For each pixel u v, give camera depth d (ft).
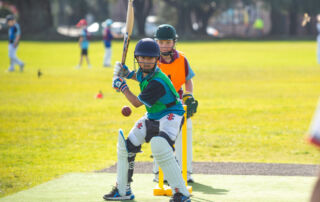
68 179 83.05
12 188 79.61
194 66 327.26
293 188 75.25
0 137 124.06
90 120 147.54
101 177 84.48
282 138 122.21
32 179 85.20
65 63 348.18
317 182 40.09
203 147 112.78
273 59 381.19
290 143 116.67
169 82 64.18
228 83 237.04
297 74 274.57
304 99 187.93
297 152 107.86
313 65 327.06
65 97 193.26
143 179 82.94
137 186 77.92
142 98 63.16
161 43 76.33
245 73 282.15
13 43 283.38
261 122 143.13
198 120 146.30
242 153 107.04
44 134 127.85
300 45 586.86
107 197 68.90
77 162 98.58
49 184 79.41
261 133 128.06
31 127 136.77
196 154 106.11
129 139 67.26
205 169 90.79
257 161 99.04
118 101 184.24
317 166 92.58
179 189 64.34
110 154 106.32
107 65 327.06
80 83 236.02
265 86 225.35
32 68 308.81
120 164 68.39
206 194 71.97
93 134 128.26
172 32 76.18
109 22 323.37
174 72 77.00
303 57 398.62
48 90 212.23
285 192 72.64
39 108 168.14
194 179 82.64
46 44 594.65
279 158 102.12
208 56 415.03
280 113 158.10
